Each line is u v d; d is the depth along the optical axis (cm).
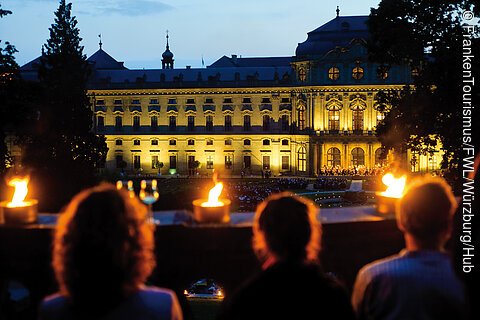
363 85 12731
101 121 14025
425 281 795
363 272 848
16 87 6150
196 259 1038
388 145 5519
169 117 13875
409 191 841
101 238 670
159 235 1018
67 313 696
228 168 13725
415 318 786
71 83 8931
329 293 753
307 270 769
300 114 13362
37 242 1004
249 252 1031
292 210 780
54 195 6806
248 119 13688
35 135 7900
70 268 675
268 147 13538
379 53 5722
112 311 692
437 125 4984
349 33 13400
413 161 5519
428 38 5200
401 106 5428
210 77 13688
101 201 701
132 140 13925
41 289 1034
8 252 1017
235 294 779
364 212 1155
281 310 739
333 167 12794
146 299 716
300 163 13325
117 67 16600
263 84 13488
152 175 13600
